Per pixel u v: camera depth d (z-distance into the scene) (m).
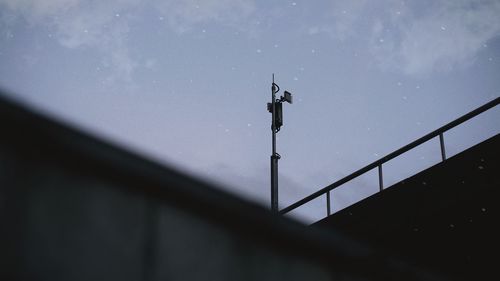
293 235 4.41
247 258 4.20
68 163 3.48
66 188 3.45
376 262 4.97
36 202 3.32
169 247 3.78
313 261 4.66
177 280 3.76
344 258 4.77
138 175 3.66
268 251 4.36
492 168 8.70
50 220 3.34
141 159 3.67
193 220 3.96
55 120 3.37
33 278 3.20
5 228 3.19
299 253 4.57
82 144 3.45
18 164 3.31
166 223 3.81
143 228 3.70
